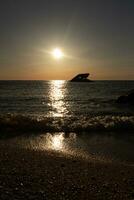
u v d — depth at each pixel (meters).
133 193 6.79
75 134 16.33
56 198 6.28
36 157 10.20
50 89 124.94
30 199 6.13
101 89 117.94
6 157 9.90
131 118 20.72
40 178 7.57
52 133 16.53
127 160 10.54
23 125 17.69
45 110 39.69
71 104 50.53
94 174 8.29
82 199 6.30
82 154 11.39
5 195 6.25
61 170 8.50
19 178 7.46
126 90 105.62
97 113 34.31
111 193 6.74
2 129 16.98
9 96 73.56
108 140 14.62
